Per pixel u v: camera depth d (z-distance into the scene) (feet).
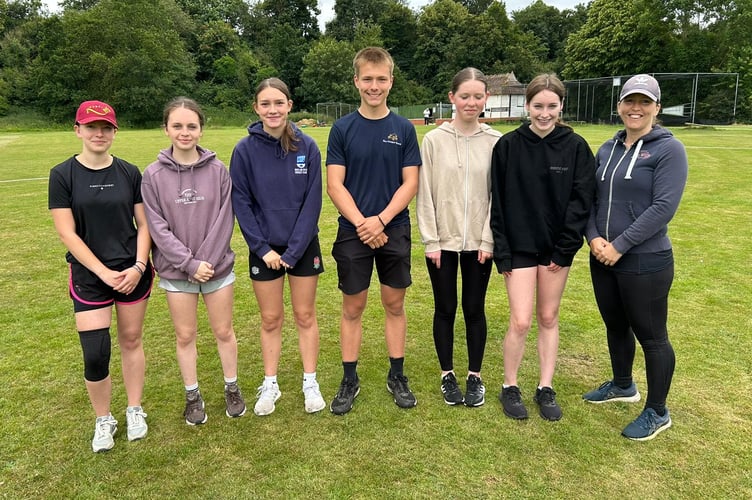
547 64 217.36
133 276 8.79
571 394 10.80
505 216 9.60
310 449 9.02
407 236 10.10
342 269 10.07
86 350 8.64
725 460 8.57
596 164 9.70
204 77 196.13
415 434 9.42
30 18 193.36
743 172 39.99
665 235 9.09
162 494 7.97
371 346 13.19
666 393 9.29
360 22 230.68
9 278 18.37
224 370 10.16
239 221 9.71
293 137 9.71
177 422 9.92
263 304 10.05
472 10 259.39
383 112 9.80
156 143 74.95
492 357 12.59
